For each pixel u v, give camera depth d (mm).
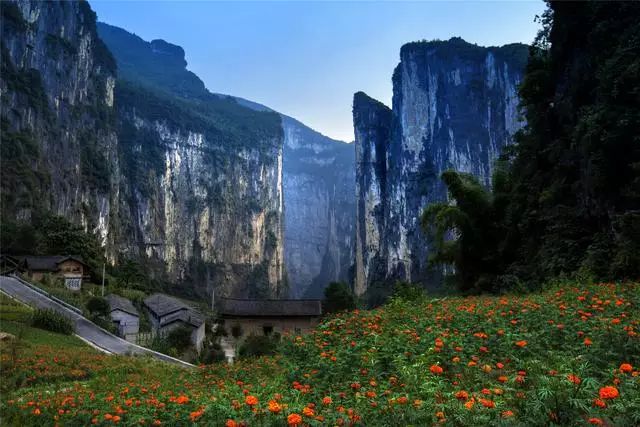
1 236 90188
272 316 50938
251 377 11477
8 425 10570
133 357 30781
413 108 183250
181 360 41250
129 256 188750
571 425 4441
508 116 157375
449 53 174625
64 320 40938
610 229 21141
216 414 6668
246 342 40625
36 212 117688
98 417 8969
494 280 27469
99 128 174500
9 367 21469
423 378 6441
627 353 6480
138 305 78562
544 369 5980
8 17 129500
